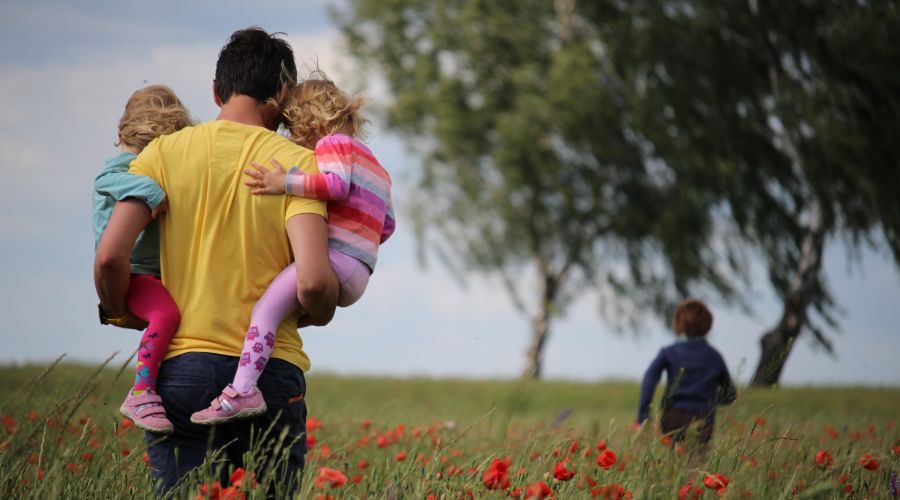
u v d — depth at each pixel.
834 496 12.92
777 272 85.06
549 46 98.38
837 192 77.56
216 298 10.47
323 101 11.77
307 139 11.80
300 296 10.34
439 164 103.38
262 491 9.90
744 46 82.00
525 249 106.38
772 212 85.38
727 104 83.62
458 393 64.19
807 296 83.56
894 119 74.44
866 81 75.00
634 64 87.12
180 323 10.52
